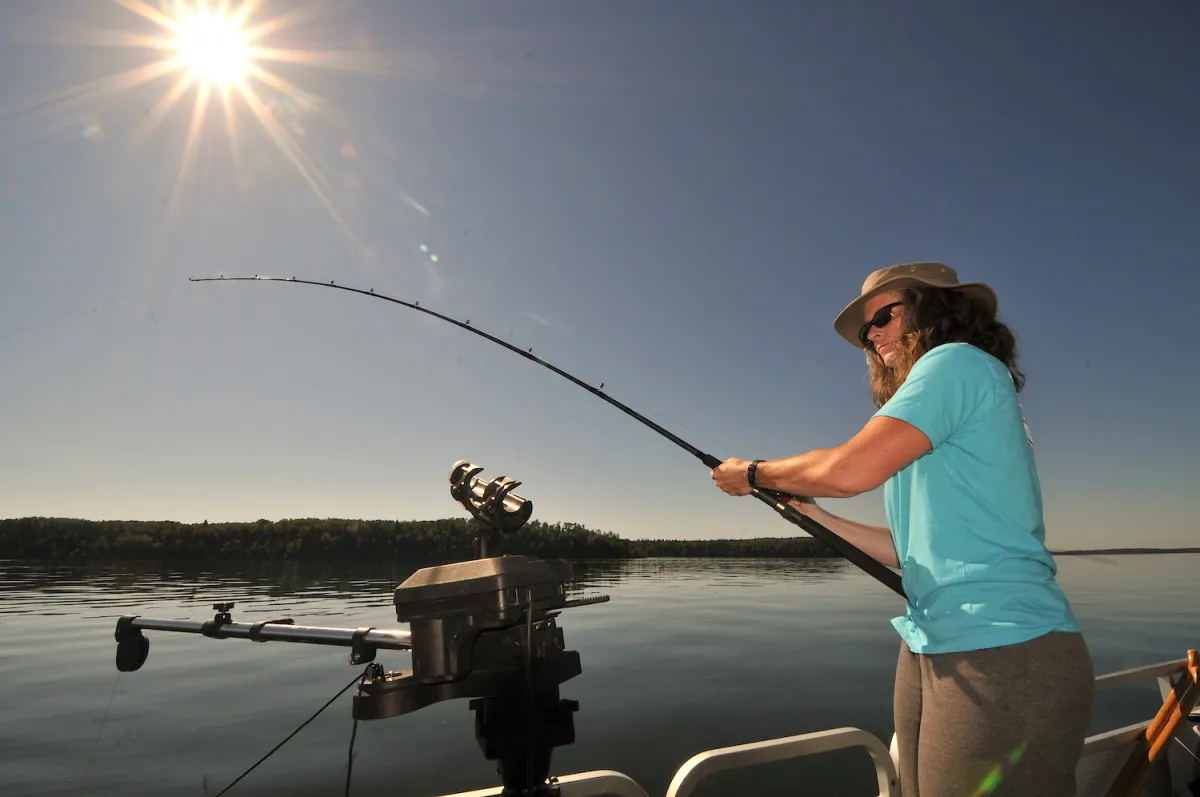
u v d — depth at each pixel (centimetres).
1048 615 111
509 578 103
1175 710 185
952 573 116
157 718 1132
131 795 789
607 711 1180
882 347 154
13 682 1412
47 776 848
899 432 116
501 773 109
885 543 165
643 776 861
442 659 101
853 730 151
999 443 118
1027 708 105
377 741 1034
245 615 2400
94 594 3141
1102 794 222
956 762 110
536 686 105
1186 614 2703
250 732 1055
